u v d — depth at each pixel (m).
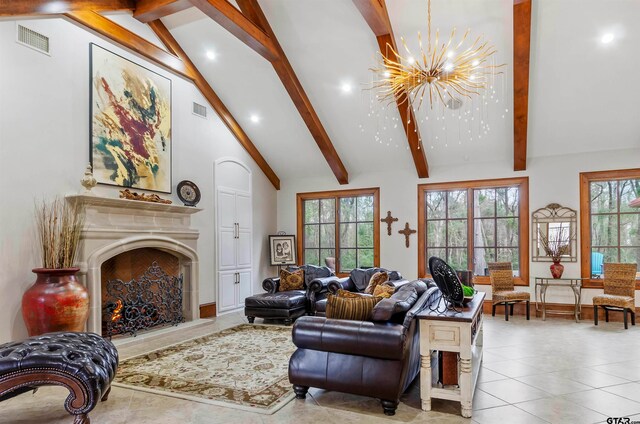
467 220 7.11
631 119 5.62
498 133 6.29
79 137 4.61
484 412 2.85
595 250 6.30
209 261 6.52
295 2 4.95
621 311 5.89
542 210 6.50
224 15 4.50
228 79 6.48
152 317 5.45
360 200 8.00
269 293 6.31
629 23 4.44
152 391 3.25
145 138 5.46
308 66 5.84
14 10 3.42
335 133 7.05
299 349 3.13
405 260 7.46
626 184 6.14
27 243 4.03
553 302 6.40
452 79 4.19
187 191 6.06
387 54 5.08
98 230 4.51
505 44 4.93
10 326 3.86
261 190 8.05
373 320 2.95
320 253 8.35
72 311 3.83
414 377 3.36
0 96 3.86
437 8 4.64
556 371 3.72
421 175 7.30
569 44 4.80
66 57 4.50
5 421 2.77
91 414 2.84
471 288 3.50
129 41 5.24
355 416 2.81
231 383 3.44
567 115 5.77
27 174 4.06
